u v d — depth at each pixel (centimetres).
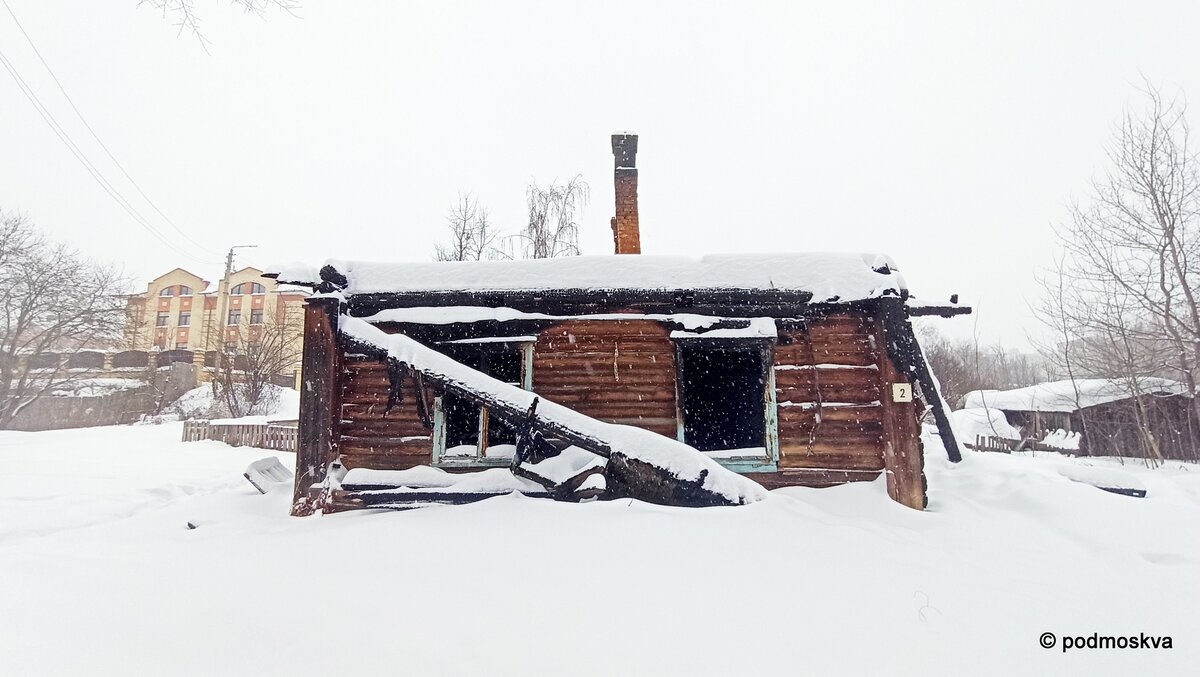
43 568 352
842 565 373
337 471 641
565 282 658
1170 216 1568
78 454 1375
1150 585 373
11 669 228
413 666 240
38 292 2556
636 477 538
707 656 257
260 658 242
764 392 643
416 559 374
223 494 745
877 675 247
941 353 3119
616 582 336
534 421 565
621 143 984
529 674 238
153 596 307
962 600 329
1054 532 498
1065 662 265
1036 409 2227
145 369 3300
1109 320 1705
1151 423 1845
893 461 596
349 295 667
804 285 641
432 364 592
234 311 4238
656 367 659
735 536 411
